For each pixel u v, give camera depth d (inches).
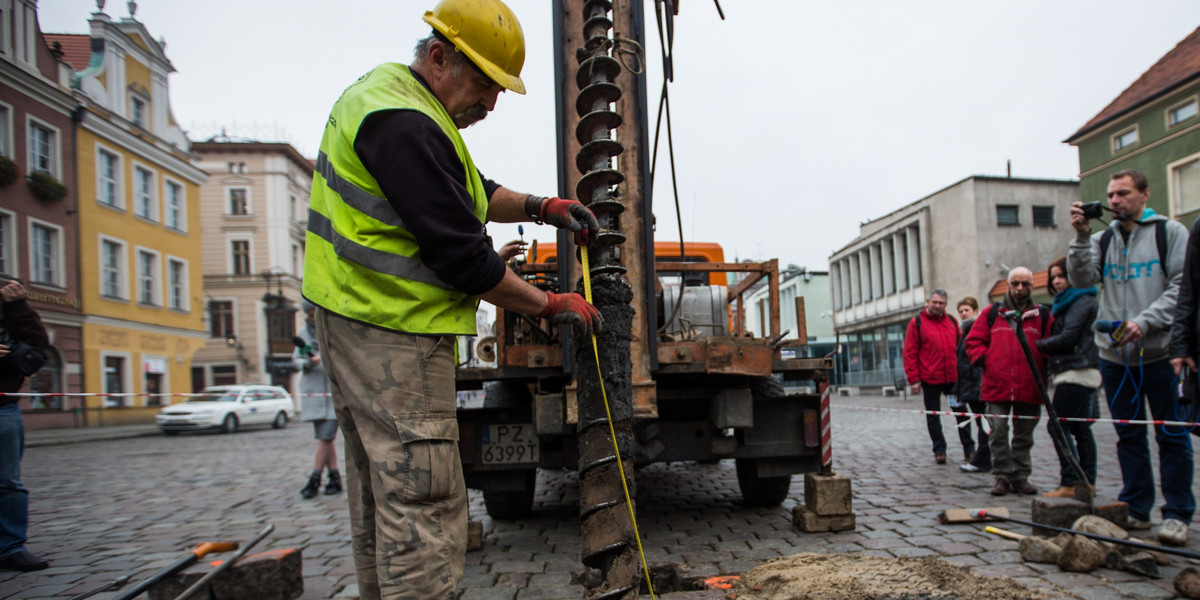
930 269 1467.8
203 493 269.9
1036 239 1384.1
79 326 898.7
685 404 179.5
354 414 69.1
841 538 157.1
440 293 68.8
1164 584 116.6
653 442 162.1
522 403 174.6
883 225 1633.9
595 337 80.2
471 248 64.2
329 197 70.0
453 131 71.4
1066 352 187.8
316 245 71.6
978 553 139.9
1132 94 1044.5
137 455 477.4
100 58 974.4
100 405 924.0
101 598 129.1
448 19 73.3
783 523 176.4
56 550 173.0
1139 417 149.8
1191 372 131.0
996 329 209.5
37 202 843.4
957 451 321.1
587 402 80.9
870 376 1393.9
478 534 157.8
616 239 84.0
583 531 81.2
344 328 68.7
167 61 1109.7
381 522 66.7
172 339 1090.7
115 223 978.1
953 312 1419.8
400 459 66.3
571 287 147.6
